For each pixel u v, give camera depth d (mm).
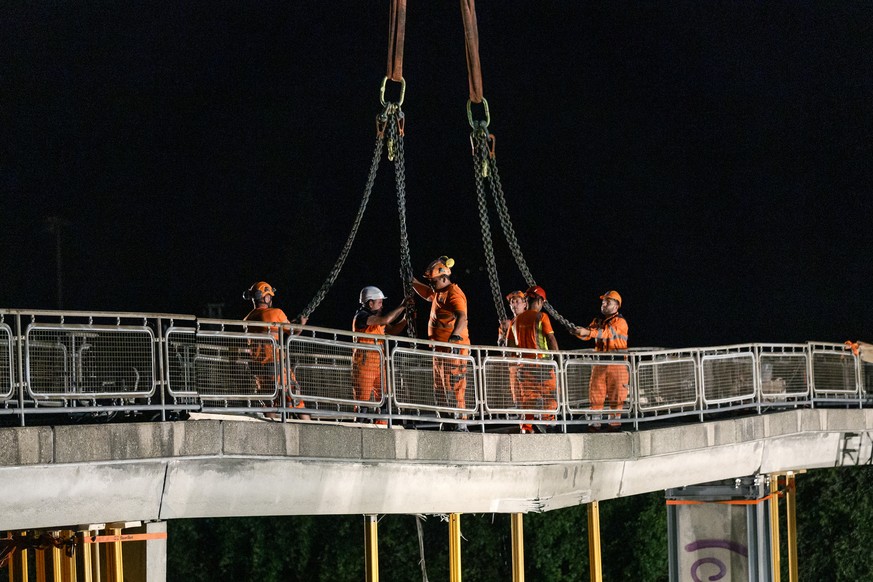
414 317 16812
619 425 18672
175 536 26984
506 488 16547
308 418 14875
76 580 13688
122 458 12070
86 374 12383
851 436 23016
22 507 11594
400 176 17406
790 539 25250
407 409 15609
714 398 19922
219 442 12836
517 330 17781
